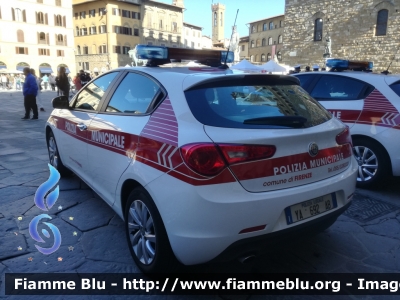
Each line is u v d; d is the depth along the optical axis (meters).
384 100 4.50
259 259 3.03
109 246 3.19
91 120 3.51
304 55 35.00
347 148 2.86
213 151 2.15
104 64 65.00
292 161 2.38
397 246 3.28
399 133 4.28
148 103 2.81
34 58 58.16
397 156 4.32
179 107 2.46
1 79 39.84
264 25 71.19
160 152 2.38
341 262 3.01
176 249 2.30
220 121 2.33
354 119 4.70
